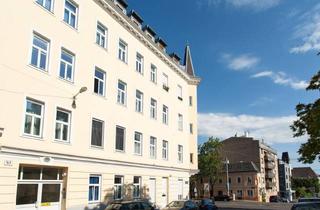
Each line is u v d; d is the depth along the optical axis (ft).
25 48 54.80
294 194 342.85
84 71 69.46
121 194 79.92
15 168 50.85
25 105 54.03
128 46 88.58
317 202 48.42
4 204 48.52
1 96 49.73
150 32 106.83
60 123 61.77
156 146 100.22
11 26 52.49
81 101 67.46
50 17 61.11
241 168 273.33
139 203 59.11
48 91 58.90
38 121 56.70
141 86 93.81
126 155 82.84
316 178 385.91
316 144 47.78
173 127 114.21
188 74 130.52
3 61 50.55
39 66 58.03
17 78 52.75
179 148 119.34
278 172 341.21
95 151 70.59
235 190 271.28
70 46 65.87
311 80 48.14
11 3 52.90
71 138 63.57
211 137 255.70
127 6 92.38
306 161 49.34
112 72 79.82
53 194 59.36
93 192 69.87
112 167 76.43
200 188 262.06
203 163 248.73
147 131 94.94
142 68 96.12
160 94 106.22
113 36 81.76
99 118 73.10
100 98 74.13
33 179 55.36
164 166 103.60
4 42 51.01
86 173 67.00
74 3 68.90
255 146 283.38
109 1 78.84
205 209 97.30
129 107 86.43
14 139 51.03
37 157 55.06
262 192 269.85
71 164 63.00
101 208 70.64
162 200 101.50
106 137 75.05
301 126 49.83
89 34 72.23
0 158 48.73
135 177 88.07
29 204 54.03
